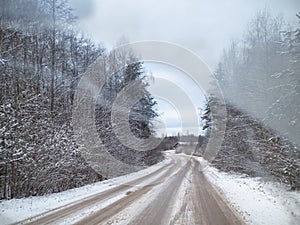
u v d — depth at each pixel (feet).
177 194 38.99
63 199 35.63
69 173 47.24
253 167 60.90
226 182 52.90
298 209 29.27
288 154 43.47
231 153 75.51
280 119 45.29
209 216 26.58
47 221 24.93
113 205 31.73
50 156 41.78
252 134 62.80
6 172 36.83
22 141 36.78
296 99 44.11
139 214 27.43
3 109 36.37
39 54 65.31
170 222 24.59
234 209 29.45
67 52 78.33
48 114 49.42
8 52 50.31
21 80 50.83
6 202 32.89
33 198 36.24
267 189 42.83
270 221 24.61
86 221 24.86
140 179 58.29
